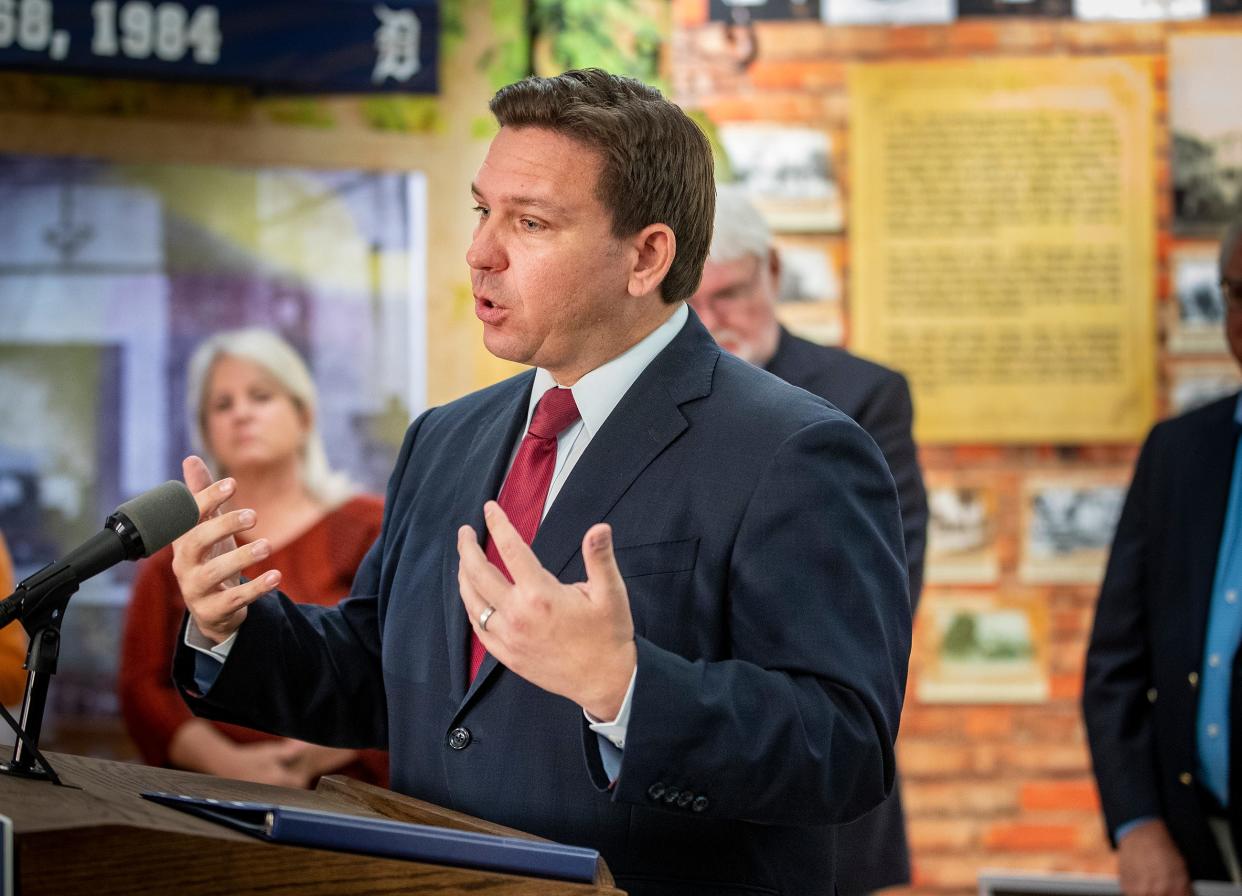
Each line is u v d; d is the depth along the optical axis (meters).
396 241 5.01
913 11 5.38
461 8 5.05
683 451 1.94
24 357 4.89
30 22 4.80
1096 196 5.36
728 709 1.65
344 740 2.19
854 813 1.80
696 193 2.03
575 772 1.84
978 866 5.23
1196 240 5.36
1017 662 5.29
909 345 5.36
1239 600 3.50
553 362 2.03
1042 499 5.34
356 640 2.22
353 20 4.95
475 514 2.06
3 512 4.87
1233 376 5.34
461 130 5.03
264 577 1.92
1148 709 3.69
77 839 1.25
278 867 1.33
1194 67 5.36
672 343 2.06
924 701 5.28
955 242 5.36
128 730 4.54
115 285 4.92
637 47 5.19
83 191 4.92
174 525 1.83
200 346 4.94
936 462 5.35
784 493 1.86
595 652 1.58
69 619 4.74
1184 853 3.52
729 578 1.86
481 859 1.42
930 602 5.31
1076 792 5.25
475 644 1.97
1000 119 5.36
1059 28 5.38
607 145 1.94
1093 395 5.34
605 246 1.95
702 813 1.67
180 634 2.04
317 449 4.93
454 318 5.01
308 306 4.98
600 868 1.47
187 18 4.87
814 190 5.36
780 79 5.36
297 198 4.99
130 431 4.90
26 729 1.67
